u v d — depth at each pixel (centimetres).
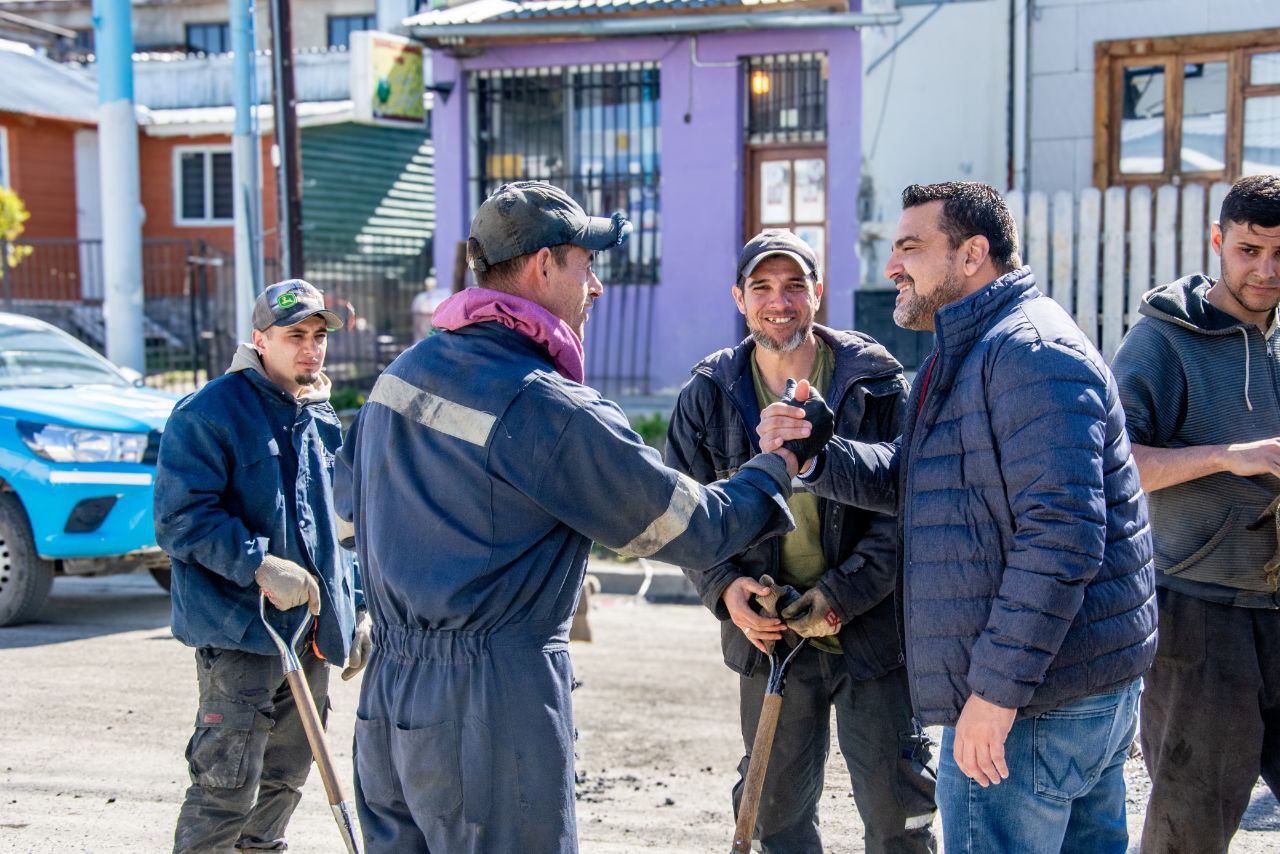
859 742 369
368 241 2181
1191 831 358
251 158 1284
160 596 939
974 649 285
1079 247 1041
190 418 387
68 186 2219
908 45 1184
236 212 1288
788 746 376
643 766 565
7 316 920
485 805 272
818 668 373
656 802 520
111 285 1438
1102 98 1148
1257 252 352
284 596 376
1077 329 295
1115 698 299
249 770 385
